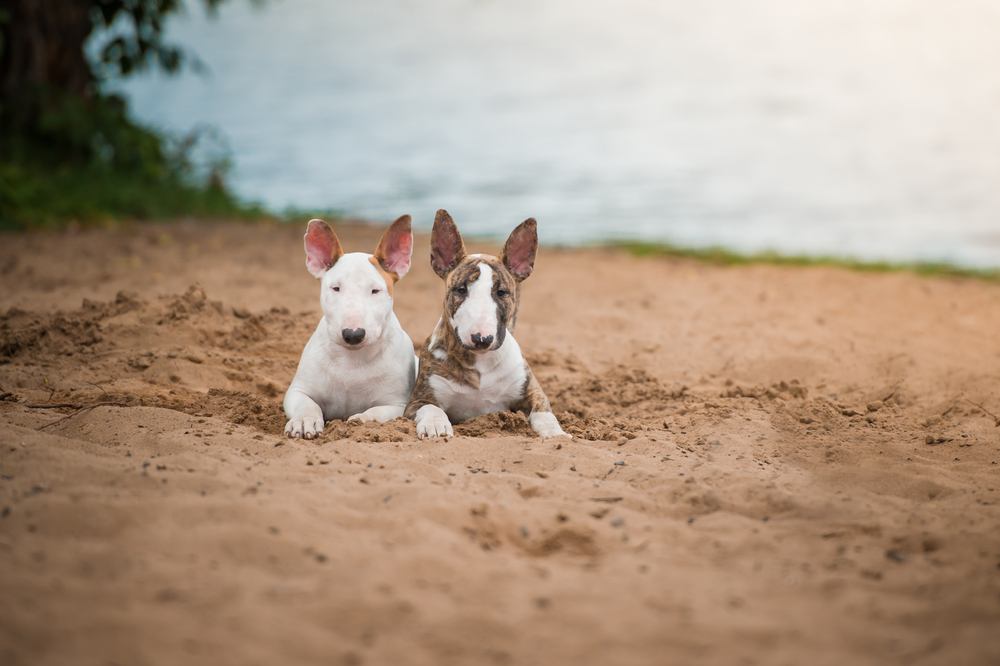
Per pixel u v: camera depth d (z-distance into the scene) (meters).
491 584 5.17
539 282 15.92
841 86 50.19
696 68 58.31
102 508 5.75
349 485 6.48
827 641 4.76
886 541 6.00
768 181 30.02
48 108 21.44
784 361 11.06
